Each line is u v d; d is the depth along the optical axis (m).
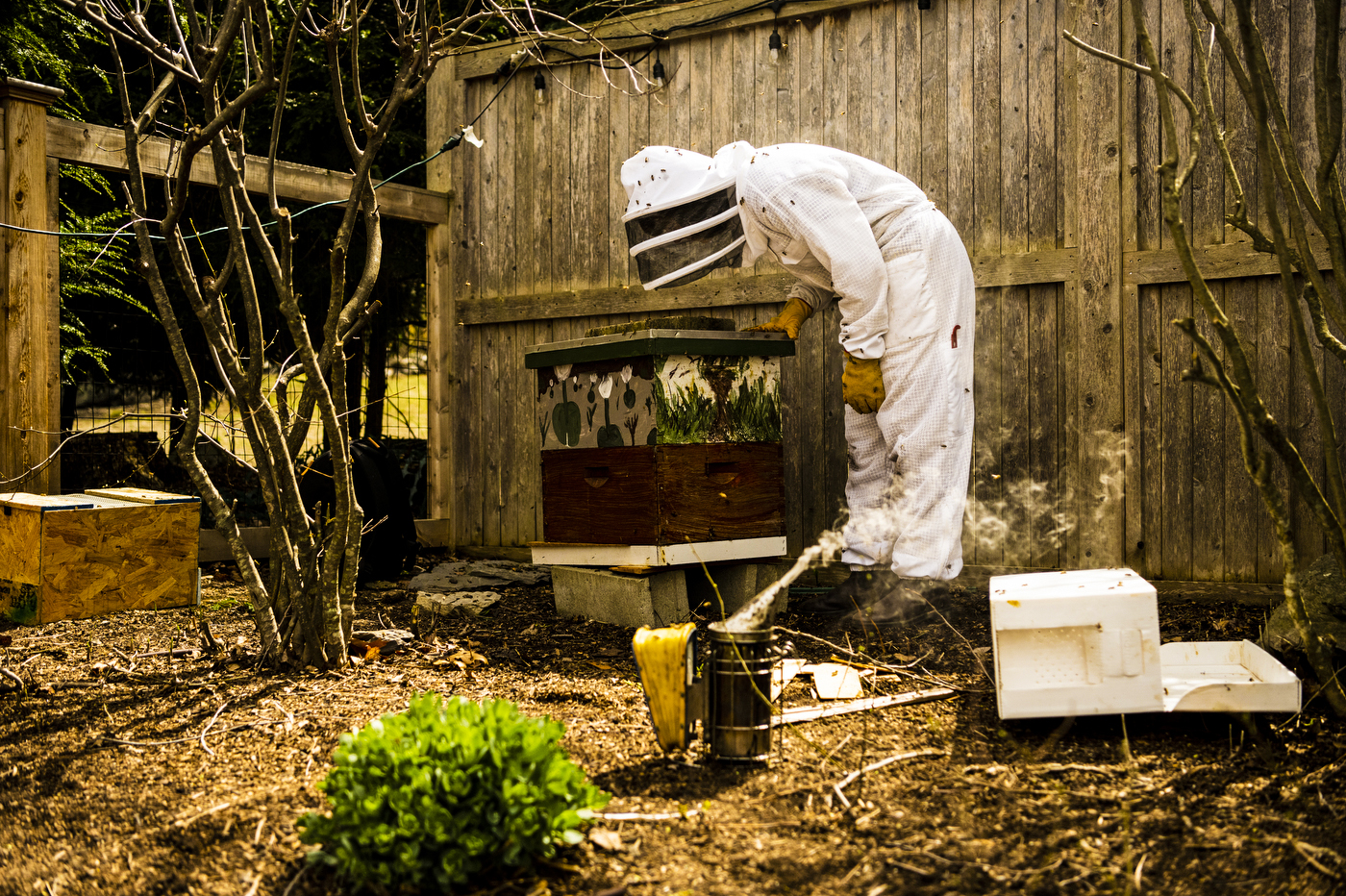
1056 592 2.67
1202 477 4.58
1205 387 4.57
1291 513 4.40
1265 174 2.40
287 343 8.38
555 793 2.03
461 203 6.40
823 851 2.05
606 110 5.89
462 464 6.45
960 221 5.03
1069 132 4.79
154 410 8.73
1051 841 2.07
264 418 3.33
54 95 4.72
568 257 6.05
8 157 4.62
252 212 3.32
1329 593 3.38
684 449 4.04
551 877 1.97
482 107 6.32
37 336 4.71
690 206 4.15
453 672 3.48
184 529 4.63
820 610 4.39
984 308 5.02
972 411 4.14
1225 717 2.77
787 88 5.40
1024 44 4.87
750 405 4.27
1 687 3.32
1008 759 2.56
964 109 5.00
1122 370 4.71
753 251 4.14
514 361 6.26
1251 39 2.37
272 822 2.25
